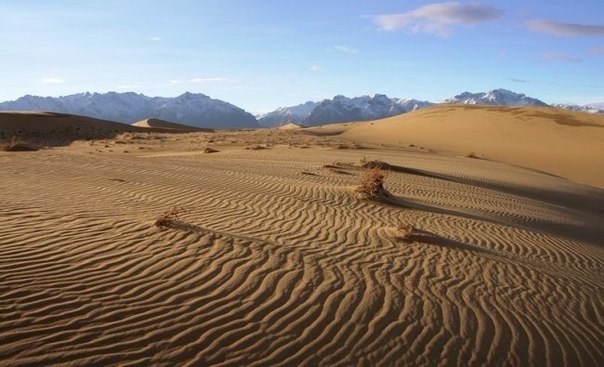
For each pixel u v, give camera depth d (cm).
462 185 2188
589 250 1232
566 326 708
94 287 637
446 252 972
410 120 9631
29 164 1545
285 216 1152
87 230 855
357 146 4228
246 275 735
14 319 535
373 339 598
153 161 2002
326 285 734
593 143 6650
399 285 769
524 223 1484
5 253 707
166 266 733
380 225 1142
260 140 5075
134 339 532
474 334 641
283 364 527
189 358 514
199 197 1275
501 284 832
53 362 474
